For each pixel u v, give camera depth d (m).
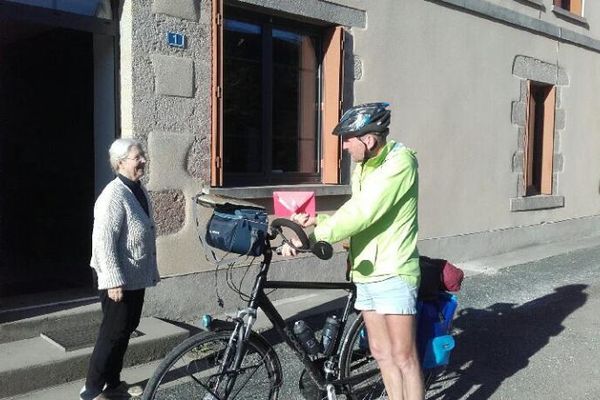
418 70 7.32
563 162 10.13
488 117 8.47
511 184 8.98
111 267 3.49
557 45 9.77
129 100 4.77
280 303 5.86
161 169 4.96
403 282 3.02
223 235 2.83
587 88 10.59
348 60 6.45
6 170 6.08
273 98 6.06
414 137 7.36
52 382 3.86
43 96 5.80
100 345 3.62
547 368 4.44
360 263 3.07
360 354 3.47
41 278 5.32
